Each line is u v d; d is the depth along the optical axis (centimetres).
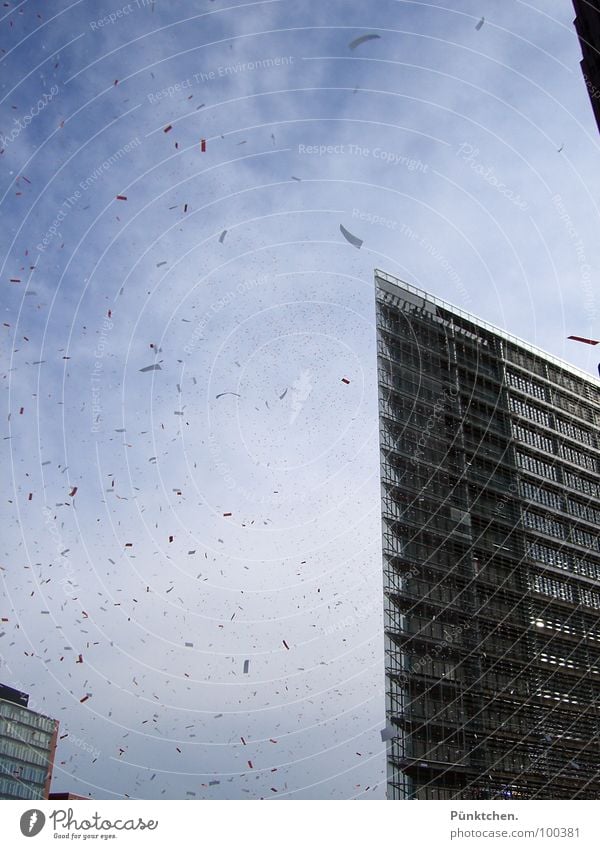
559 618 7100
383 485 6450
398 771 5450
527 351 8325
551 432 8081
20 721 9319
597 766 6575
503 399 7819
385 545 6184
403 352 7188
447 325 7706
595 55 3831
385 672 5728
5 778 8919
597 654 7175
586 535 7819
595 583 7575
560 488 7838
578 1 3941
